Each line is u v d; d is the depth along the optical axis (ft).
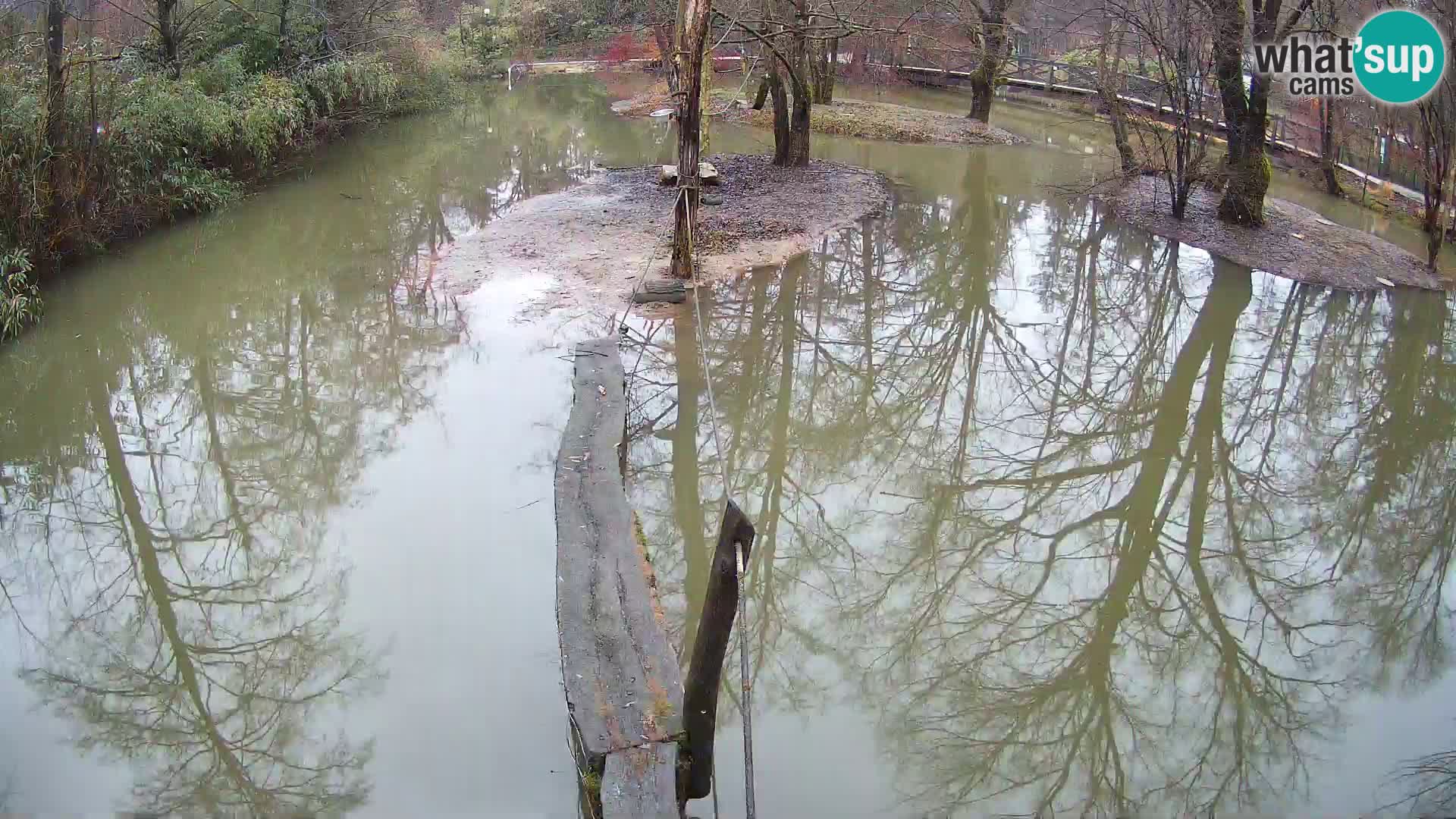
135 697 19.63
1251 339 38.68
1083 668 21.29
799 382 34.06
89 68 40.50
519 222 48.52
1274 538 26.32
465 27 114.42
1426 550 25.70
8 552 23.94
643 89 99.09
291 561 23.90
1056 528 26.63
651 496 26.63
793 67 59.00
